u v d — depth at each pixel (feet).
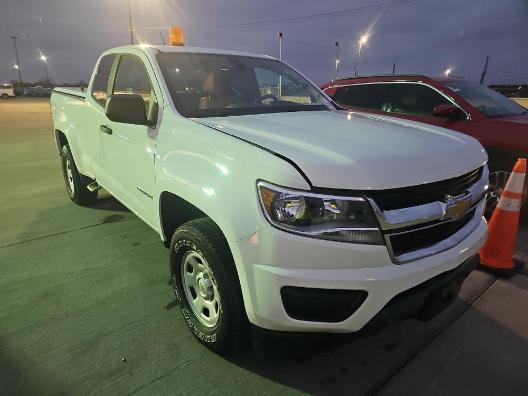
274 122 8.34
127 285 10.28
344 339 6.30
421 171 6.22
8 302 9.46
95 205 16.65
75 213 15.66
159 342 8.12
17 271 10.96
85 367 7.40
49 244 12.74
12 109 88.02
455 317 9.14
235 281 6.70
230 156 6.57
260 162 6.07
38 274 10.80
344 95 20.38
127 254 12.03
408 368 7.59
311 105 11.01
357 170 5.79
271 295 5.95
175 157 7.91
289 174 5.76
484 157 7.85
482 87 18.11
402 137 7.41
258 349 6.72
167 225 9.00
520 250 12.80
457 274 6.97
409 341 8.34
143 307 9.33
